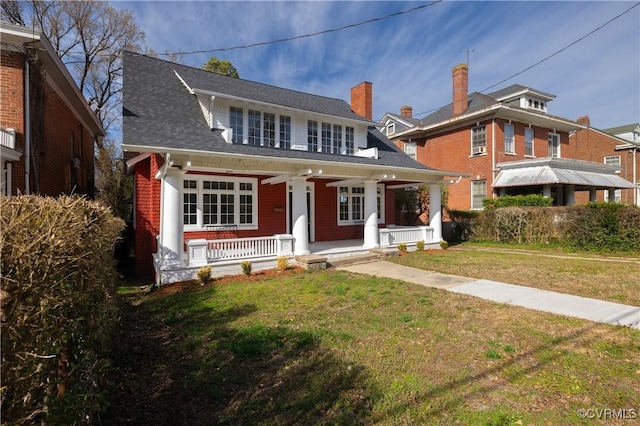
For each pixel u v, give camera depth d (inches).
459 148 846.5
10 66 345.1
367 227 494.6
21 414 71.4
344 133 555.5
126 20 961.5
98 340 136.1
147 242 442.9
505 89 951.0
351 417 117.5
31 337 75.8
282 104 478.9
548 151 876.0
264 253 403.9
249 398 130.9
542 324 204.2
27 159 349.4
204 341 187.6
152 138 340.8
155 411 123.2
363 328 202.1
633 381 138.1
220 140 407.2
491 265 407.8
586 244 526.3
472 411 119.8
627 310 229.5
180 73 489.1
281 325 208.7
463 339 183.5
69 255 97.2
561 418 115.2
